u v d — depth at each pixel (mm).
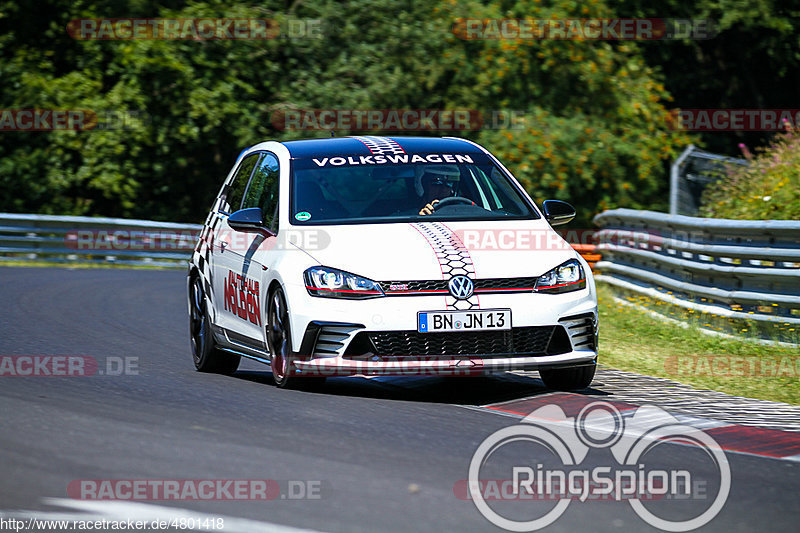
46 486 16312
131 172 95688
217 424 21078
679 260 40219
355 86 94812
